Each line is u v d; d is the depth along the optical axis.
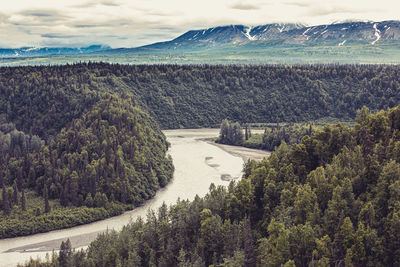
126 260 130.88
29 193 197.62
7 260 150.12
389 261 108.69
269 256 115.12
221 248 130.00
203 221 138.25
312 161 162.88
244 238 127.06
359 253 108.62
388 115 165.62
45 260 148.88
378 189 123.44
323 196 130.25
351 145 155.88
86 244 163.00
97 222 185.00
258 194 154.12
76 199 191.88
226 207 147.00
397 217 109.25
